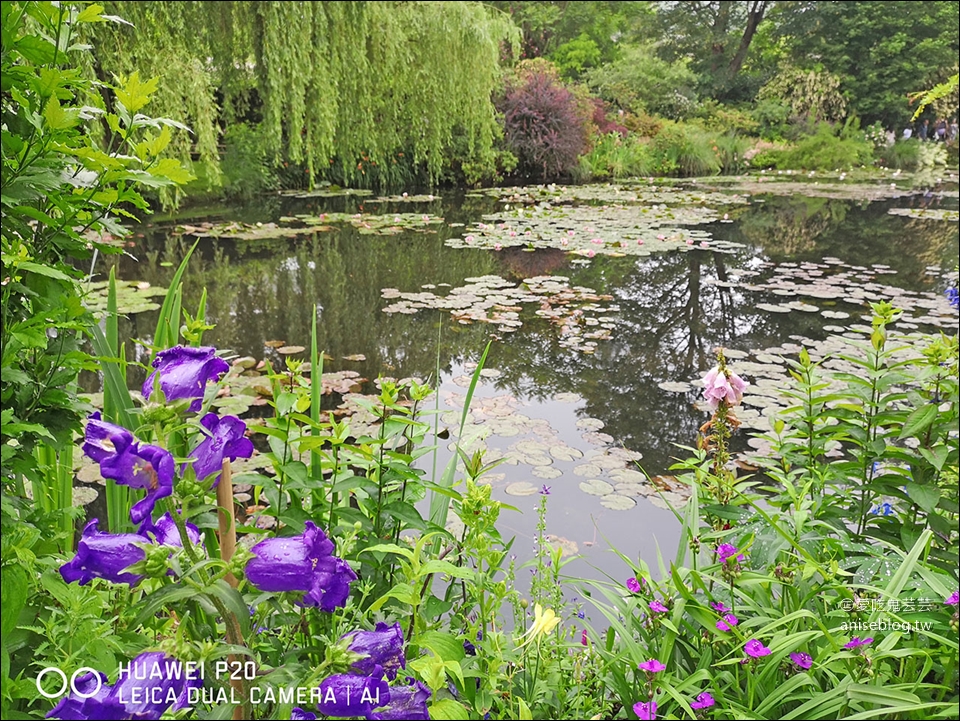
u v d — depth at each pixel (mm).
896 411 2047
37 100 1241
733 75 27766
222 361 930
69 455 1869
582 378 4578
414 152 14203
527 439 3637
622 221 10852
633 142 19422
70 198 1304
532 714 1333
